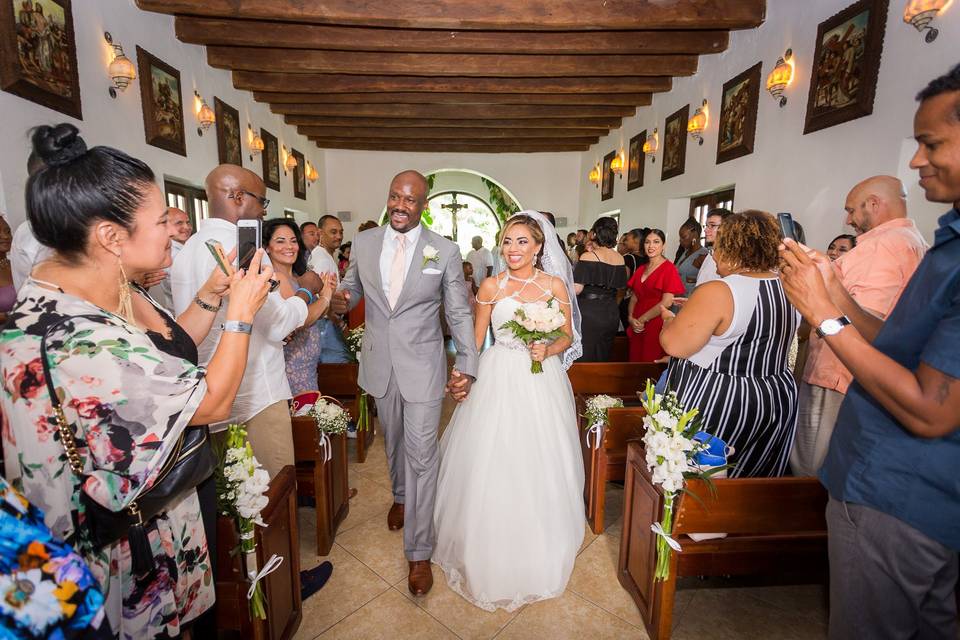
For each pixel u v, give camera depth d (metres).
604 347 3.82
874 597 1.06
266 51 5.73
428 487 2.02
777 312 1.74
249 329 1.04
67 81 3.29
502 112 8.12
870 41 3.32
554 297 2.31
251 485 1.42
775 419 1.80
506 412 2.11
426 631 1.85
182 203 5.21
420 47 5.43
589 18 4.76
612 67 6.08
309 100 7.32
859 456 1.06
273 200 7.99
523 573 1.98
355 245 2.12
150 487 0.90
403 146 10.76
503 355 2.23
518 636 1.83
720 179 5.50
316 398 2.65
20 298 0.85
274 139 8.02
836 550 1.12
